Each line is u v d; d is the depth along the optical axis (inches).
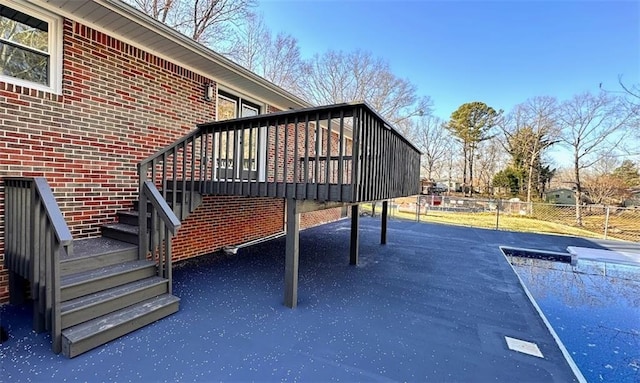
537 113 937.5
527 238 362.3
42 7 136.7
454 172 1270.9
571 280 227.6
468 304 152.1
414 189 285.0
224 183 168.9
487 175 1147.3
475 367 98.6
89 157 155.6
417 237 347.3
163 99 190.5
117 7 141.4
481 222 593.6
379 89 956.0
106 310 110.6
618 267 266.4
